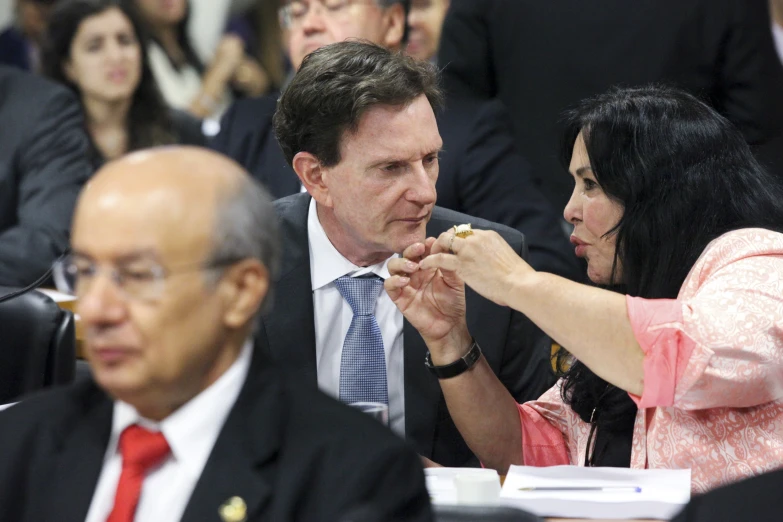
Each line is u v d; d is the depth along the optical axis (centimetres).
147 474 332
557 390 600
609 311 484
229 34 1372
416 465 330
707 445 505
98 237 318
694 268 520
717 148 543
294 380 347
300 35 902
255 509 317
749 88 948
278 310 600
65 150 1016
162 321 317
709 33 930
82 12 1066
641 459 526
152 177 324
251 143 937
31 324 600
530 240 884
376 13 891
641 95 556
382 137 554
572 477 477
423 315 567
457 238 523
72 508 335
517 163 909
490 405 575
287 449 327
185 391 328
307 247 607
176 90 1359
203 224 321
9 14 1349
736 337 476
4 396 598
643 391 482
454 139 901
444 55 961
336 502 317
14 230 973
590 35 923
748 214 536
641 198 536
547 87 938
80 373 663
